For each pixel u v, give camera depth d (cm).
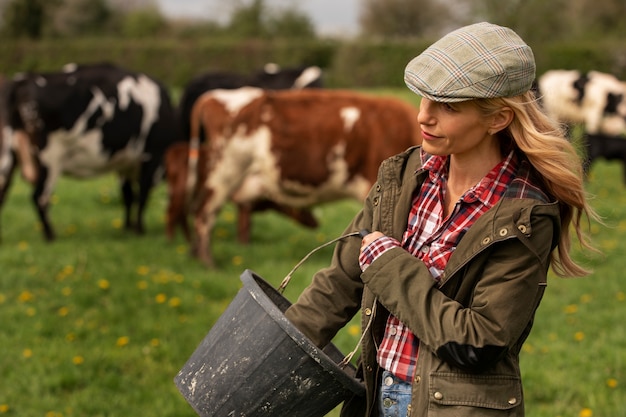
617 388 438
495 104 197
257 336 210
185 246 795
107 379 450
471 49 195
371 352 216
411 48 3222
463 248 201
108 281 636
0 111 800
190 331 532
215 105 727
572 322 554
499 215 200
